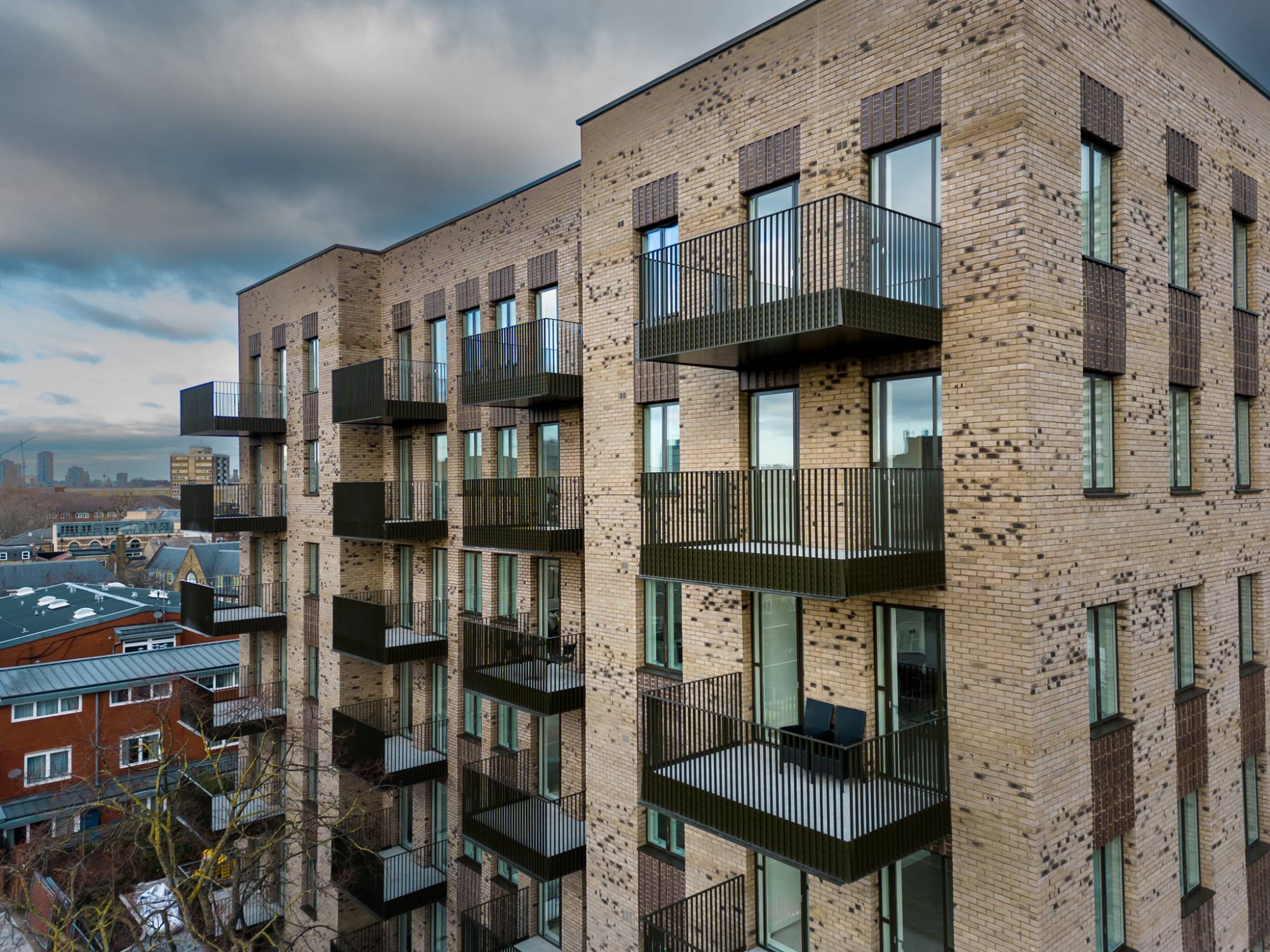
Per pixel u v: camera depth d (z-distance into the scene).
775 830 9.42
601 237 14.81
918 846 9.40
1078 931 9.66
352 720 20.27
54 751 32.78
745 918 12.03
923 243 10.27
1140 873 10.96
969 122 9.77
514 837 15.20
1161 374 11.74
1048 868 9.25
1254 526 14.04
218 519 24.67
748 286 11.64
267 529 25.41
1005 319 9.43
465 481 17.36
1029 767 9.14
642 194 14.00
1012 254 9.36
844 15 11.09
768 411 12.28
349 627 20.59
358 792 21.66
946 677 10.05
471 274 19.39
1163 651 11.57
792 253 10.48
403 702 21.97
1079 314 10.07
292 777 24.42
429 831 20.73
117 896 19.97
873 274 10.69
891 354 10.65
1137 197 11.32
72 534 135.50
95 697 33.66
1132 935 10.90
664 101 13.62
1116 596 10.63
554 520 16.44
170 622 43.59
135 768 34.25
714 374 12.81
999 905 9.38
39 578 76.25
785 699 11.96
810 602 11.41
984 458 9.62
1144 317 11.41
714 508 12.06
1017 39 9.38
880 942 10.62
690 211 13.13
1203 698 12.52
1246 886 13.43
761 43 12.13
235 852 18.17
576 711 16.03
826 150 11.22
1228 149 13.52
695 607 12.93
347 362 22.42
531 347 15.89
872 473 10.18
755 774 10.16
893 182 10.75
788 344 10.37
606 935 14.58
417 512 21.34
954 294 9.93
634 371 14.20
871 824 9.03
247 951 15.65
